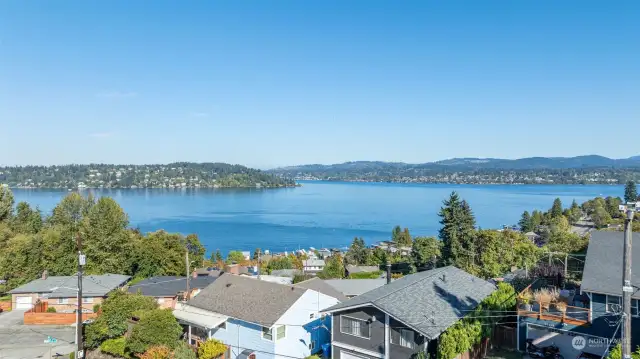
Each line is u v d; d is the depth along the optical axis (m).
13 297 45.12
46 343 33.59
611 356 19.52
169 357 26.91
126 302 33.03
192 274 59.25
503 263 60.44
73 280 48.53
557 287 31.09
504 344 27.69
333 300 35.09
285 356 29.94
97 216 62.19
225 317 31.58
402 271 74.06
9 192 70.94
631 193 151.12
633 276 23.55
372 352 26.23
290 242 142.12
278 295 32.62
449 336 23.00
